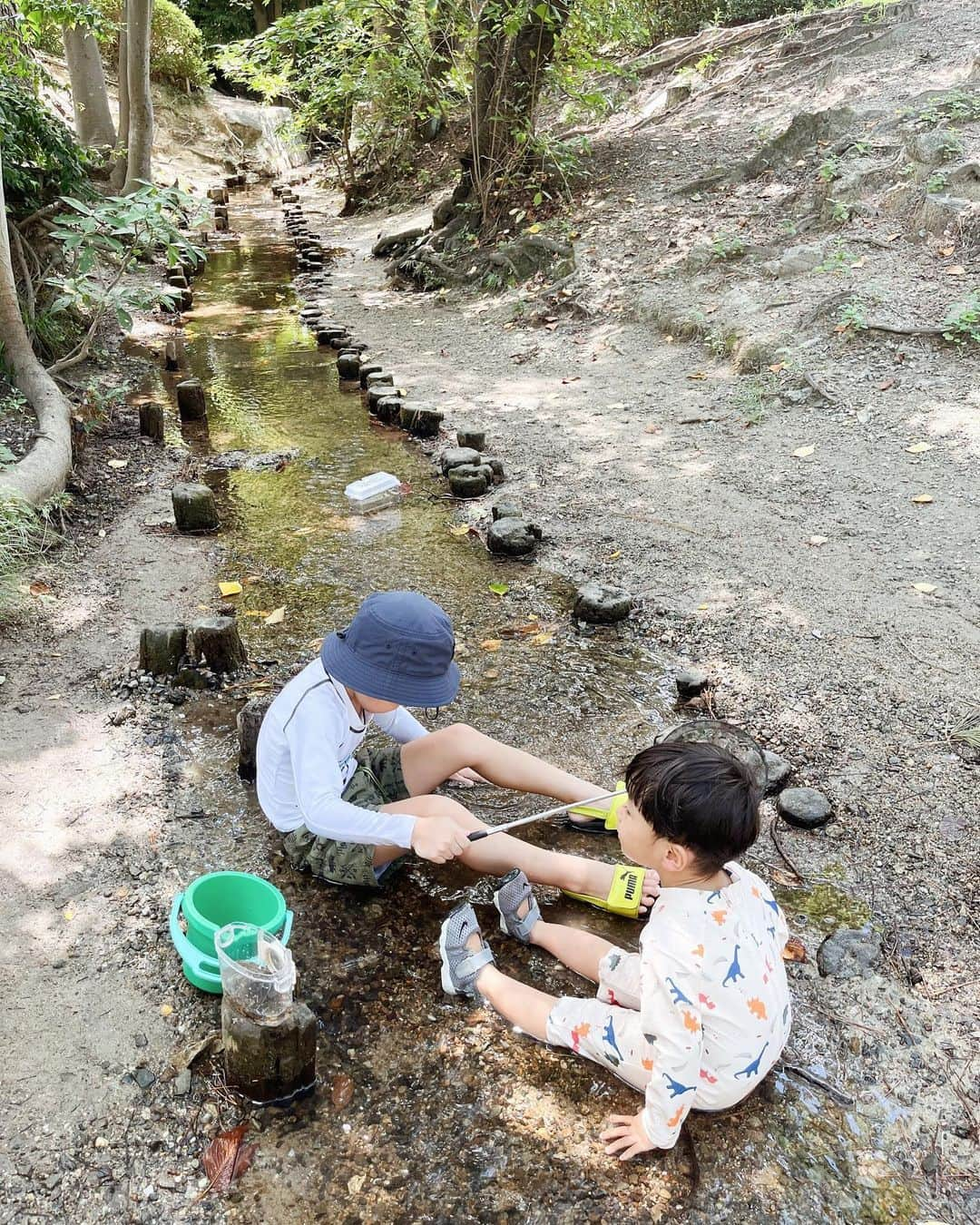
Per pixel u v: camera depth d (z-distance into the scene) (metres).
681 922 1.81
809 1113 1.95
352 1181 1.81
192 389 6.03
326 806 2.26
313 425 6.07
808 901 2.46
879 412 5.27
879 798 2.78
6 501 4.05
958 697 3.17
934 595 3.72
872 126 8.04
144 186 6.11
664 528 4.44
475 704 3.29
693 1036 1.73
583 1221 1.75
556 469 5.16
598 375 6.59
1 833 2.62
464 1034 2.12
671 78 11.73
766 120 9.52
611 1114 1.94
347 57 12.23
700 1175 1.83
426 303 9.07
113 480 5.17
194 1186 1.79
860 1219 1.76
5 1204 1.74
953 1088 1.99
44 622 3.71
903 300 6.09
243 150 18.14
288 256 11.77
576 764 2.98
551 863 2.46
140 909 2.39
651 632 3.68
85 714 3.16
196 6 21.86
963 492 4.44
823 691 3.25
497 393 6.43
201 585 4.08
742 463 5.02
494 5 8.91
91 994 2.16
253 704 2.86
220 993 2.15
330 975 2.26
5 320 5.50
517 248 8.84
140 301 6.18
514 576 4.14
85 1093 1.94
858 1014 2.15
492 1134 1.90
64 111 13.15
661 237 8.09
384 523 4.68
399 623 2.21
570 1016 2.01
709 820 1.78
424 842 2.19
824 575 3.93
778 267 6.93
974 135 7.16
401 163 13.91
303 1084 1.95
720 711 3.20
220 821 2.71
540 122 12.62
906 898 2.45
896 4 10.20
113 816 2.71
